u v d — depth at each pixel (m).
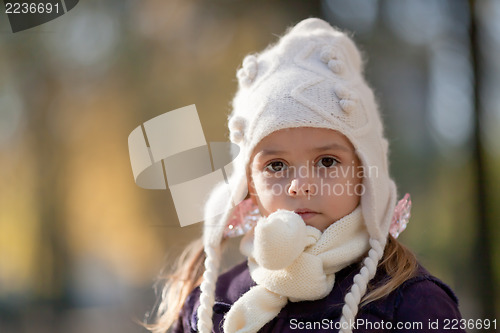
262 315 1.60
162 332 2.08
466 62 5.01
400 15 5.51
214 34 6.26
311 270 1.54
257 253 1.49
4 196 7.01
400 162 5.47
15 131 6.94
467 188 4.85
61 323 5.80
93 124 6.81
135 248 6.50
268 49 2.14
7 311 6.21
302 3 5.45
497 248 4.56
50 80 6.69
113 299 6.12
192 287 2.06
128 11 6.42
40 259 6.86
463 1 5.00
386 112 5.50
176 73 6.42
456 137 5.18
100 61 6.61
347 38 1.86
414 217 5.33
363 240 1.65
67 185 6.91
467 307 4.45
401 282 1.58
